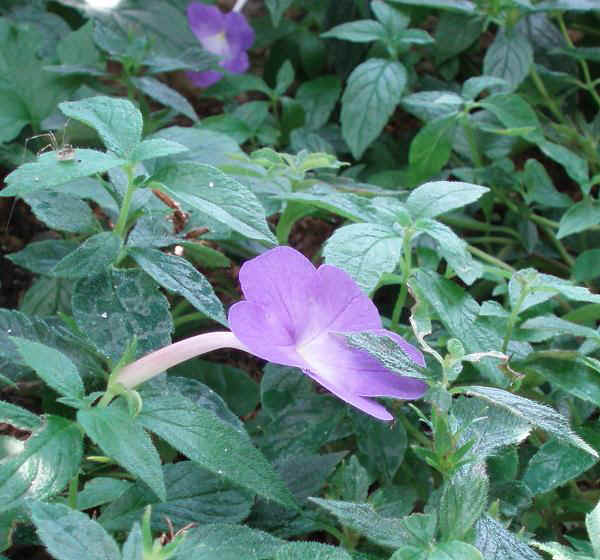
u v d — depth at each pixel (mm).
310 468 233
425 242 350
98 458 203
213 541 181
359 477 229
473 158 388
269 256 199
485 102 363
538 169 369
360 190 328
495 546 188
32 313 299
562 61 433
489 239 389
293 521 227
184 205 272
